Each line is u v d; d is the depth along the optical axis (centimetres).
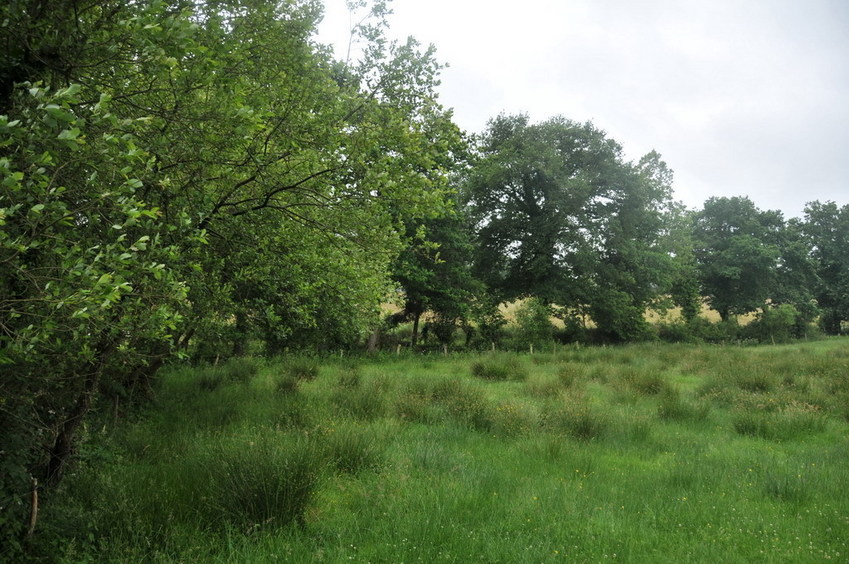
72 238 397
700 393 1295
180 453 680
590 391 1336
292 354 1777
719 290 4950
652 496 596
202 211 598
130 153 293
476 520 509
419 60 759
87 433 597
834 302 5453
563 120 3684
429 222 2619
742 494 604
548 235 3497
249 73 616
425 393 1130
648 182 3547
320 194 667
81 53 354
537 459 730
